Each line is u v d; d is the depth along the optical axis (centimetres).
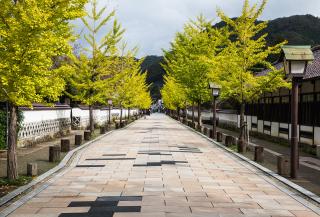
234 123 3372
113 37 2456
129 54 3431
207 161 1362
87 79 2431
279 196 827
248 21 1733
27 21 823
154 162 1305
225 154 1588
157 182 958
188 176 1051
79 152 1598
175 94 4419
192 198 789
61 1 940
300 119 1883
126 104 4059
